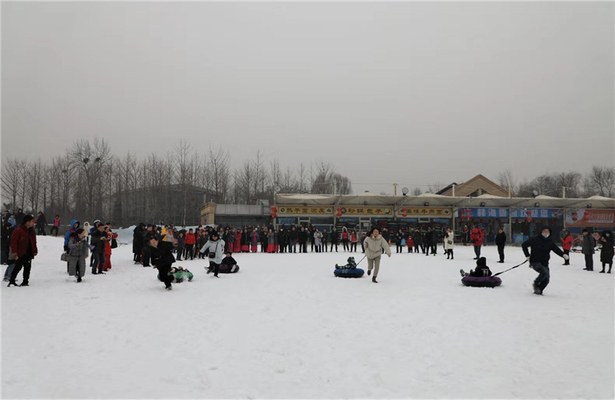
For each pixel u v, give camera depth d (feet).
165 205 192.13
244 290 43.11
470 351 24.03
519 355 23.34
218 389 18.65
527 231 143.54
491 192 233.76
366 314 32.68
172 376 19.90
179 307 34.24
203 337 25.96
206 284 47.16
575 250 110.83
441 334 27.32
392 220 140.67
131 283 46.85
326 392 18.66
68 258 46.44
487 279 45.88
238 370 20.86
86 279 48.70
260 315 31.96
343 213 139.23
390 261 78.59
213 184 207.21
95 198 193.26
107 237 59.06
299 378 20.12
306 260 79.82
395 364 22.04
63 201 193.57
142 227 68.49
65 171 193.57
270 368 21.26
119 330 27.02
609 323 29.81
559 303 36.96
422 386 19.38
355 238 107.55
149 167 198.90
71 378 19.30
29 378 19.08
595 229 144.97
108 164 196.03
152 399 17.42
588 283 49.34
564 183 297.53
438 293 42.09
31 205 193.47
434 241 96.12
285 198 135.13
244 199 218.79
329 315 32.27
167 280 42.68
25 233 42.11
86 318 29.68
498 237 75.41
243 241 103.40
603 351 23.84
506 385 19.49
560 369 21.27
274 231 103.65
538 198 143.33
